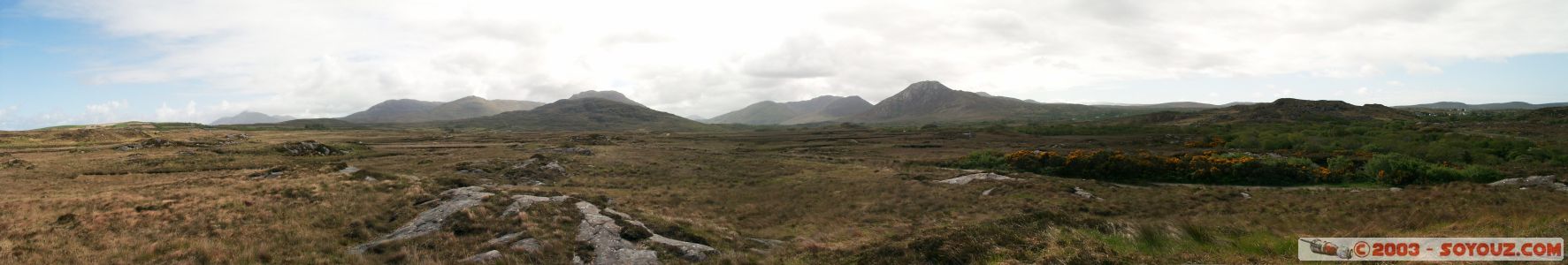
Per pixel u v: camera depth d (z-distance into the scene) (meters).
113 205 22.98
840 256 16.44
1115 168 46.06
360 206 24.14
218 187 28.70
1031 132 122.75
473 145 95.25
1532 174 38.69
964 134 116.12
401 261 15.98
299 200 24.59
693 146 96.69
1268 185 40.91
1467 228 17.84
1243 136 82.88
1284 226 22.44
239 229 19.64
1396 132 80.81
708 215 29.64
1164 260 14.85
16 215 21.14
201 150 66.25
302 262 15.85
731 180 46.50
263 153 65.56
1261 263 14.39
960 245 15.18
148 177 40.94
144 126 177.50
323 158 65.75
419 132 194.00
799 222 28.20
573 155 62.34
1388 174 40.22
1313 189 37.62
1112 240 16.67
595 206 24.02
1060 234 16.75
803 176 47.34
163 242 17.48
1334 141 73.94
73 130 102.81
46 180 38.53
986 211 28.75
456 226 19.52
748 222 28.31
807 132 153.88
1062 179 40.41
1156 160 46.34
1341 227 21.77
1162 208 29.70
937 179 40.66
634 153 70.50
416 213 22.89
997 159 55.75
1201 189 36.72
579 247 17.38
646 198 34.66
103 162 52.34
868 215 29.53
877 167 55.22
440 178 34.66
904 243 16.06
